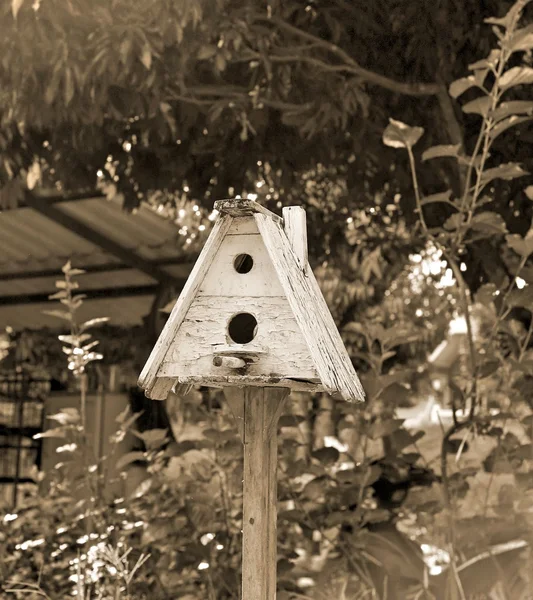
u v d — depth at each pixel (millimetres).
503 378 3654
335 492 3555
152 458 3982
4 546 4316
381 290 7246
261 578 2232
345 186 5586
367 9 4113
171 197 5430
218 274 2201
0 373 7484
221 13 3732
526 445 3318
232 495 3934
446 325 6617
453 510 3418
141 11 3467
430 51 4043
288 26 3949
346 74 4277
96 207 5863
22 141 4695
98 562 3416
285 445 3643
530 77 3107
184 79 4250
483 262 4223
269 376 2102
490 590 3365
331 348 2219
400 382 3836
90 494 3797
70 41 3557
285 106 4133
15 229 6324
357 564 3635
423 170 4672
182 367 2184
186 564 3725
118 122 4469
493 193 4316
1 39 3564
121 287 7176
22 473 7223
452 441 3611
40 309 7336
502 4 3893
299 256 2365
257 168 4984
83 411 3857
